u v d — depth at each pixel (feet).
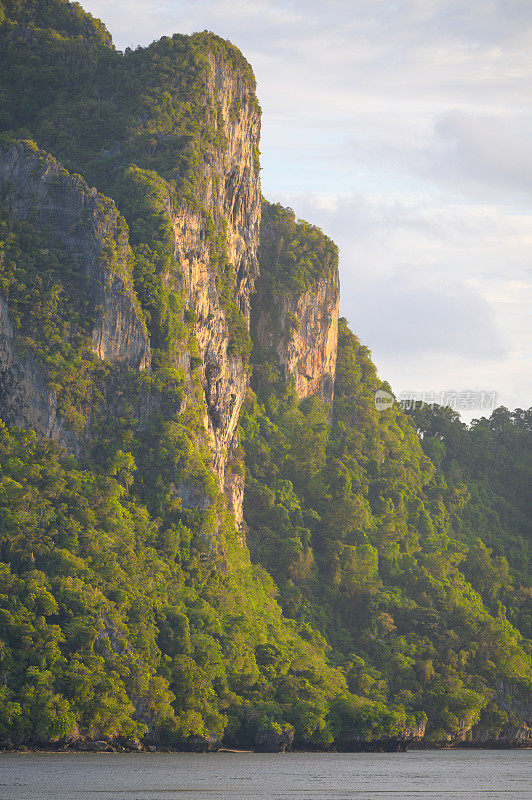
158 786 501.15
